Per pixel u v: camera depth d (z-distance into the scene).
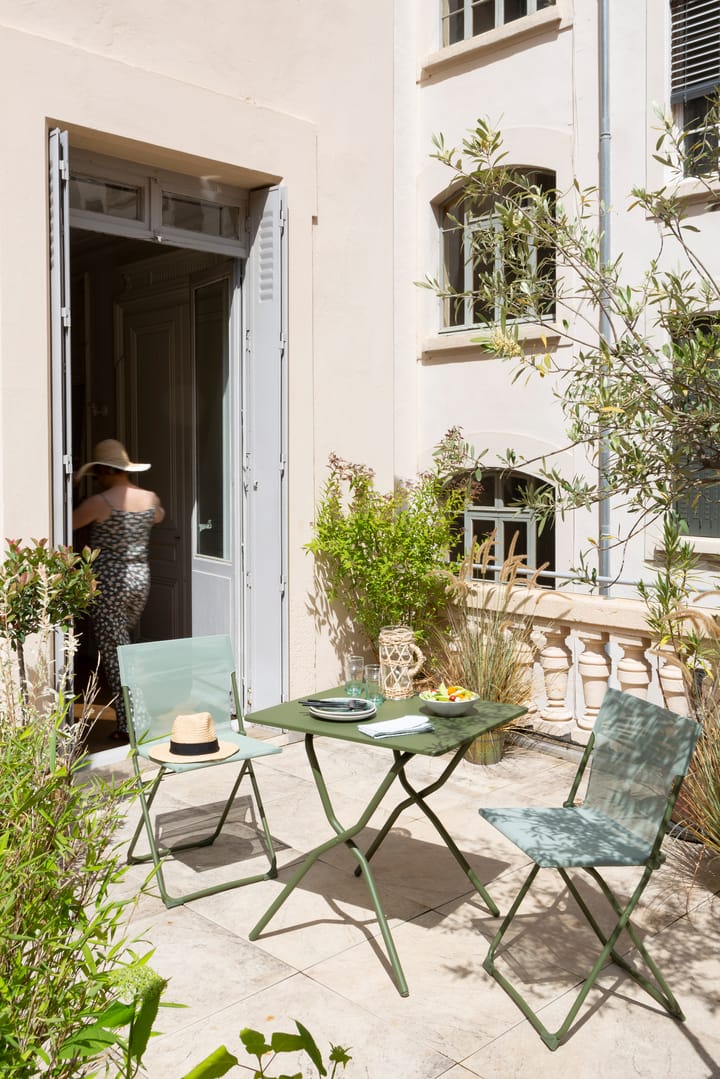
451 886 4.15
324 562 6.74
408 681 4.40
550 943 3.64
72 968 1.49
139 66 5.58
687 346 2.60
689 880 4.20
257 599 6.58
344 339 6.89
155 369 7.71
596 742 3.66
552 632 5.95
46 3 5.15
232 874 4.25
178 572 7.46
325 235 6.73
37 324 5.14
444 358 9.93
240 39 6.11
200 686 4.61
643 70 8.23
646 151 8.23
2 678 3.32
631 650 5.54
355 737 3.60
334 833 4.73
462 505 7.14
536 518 3.22
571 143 8.77
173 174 6.11
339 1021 3.09
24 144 5.05
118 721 6.28
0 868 1.52
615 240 8.43
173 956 3.51
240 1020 3.09
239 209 6.51
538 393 9.07
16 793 1.69
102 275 8.41
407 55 9.97
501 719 3.93
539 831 3.33
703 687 4.32
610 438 2.80
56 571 4.56
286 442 6.46
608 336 8.27
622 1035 3.02
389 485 7.27
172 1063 2.84
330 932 3.72
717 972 3.42
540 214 2.91
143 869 4.29
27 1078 1.32
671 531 3.70
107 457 6.28
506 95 9.25
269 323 6.43
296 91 6.48
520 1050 2.94
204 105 5.86
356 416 7.00
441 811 5.03
